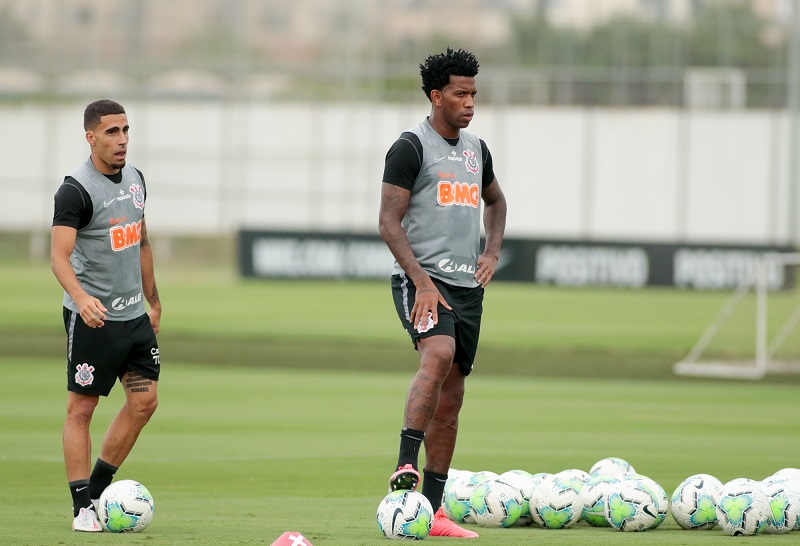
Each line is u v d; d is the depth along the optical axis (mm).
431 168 22484
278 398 52094
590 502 22938
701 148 142250
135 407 23359
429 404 21578
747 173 141500
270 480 30203
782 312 101438
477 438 38844
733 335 88125
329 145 149875
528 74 146250
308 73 150750
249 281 124875
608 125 144375
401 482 21141
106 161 22703
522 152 146375
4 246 151875
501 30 148000
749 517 21609
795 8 138875
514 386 59844
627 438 39031
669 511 25453
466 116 22547
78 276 22781
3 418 43000
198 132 151250
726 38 142500
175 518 23953
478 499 23234
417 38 149750
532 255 120062
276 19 151500
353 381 60812
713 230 142375
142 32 152375
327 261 123938
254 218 151000
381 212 22422
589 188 145000
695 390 58812
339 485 29469
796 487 22422
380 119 149375
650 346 80750
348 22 150750
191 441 37781
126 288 23000
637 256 118250
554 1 147375
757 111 141000
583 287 119438
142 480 30062
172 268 145875
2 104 153125
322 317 95312
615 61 144750
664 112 143250
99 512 21891
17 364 66562
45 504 26000
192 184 151125
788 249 114125
